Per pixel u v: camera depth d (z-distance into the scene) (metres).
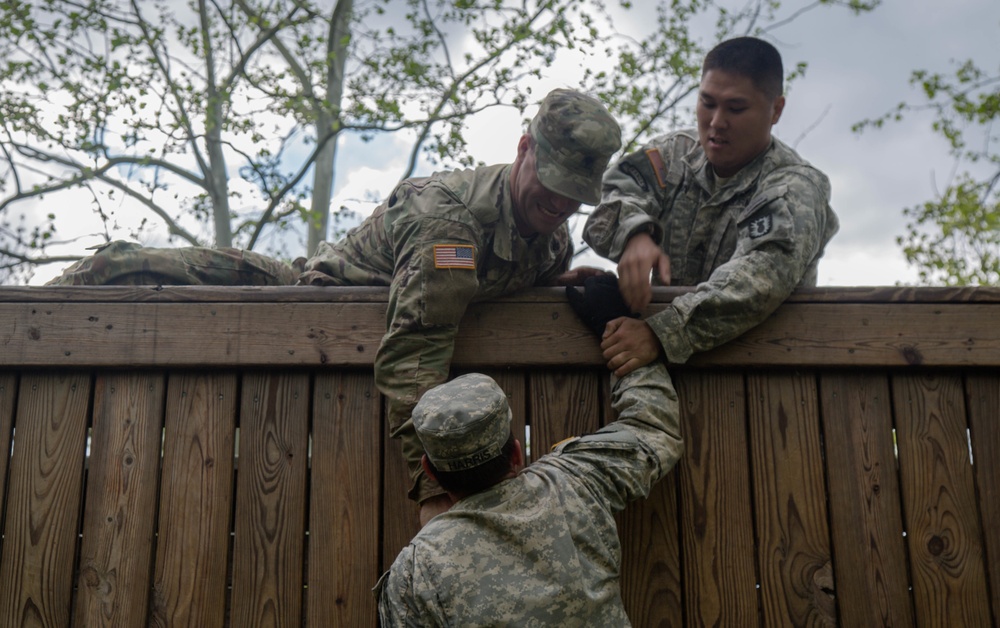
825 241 3.19
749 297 2.75
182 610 2.71
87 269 3.12
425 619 2.09
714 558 2.78
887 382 2.90
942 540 2.79
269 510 2.78
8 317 2.86
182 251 3.25
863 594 2.75
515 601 2.06
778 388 2.89
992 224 10.29
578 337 2.86
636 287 2.77
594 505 2.24
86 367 2.86
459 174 2.73
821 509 2.81
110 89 8.74
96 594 2.72
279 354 2.84
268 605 2.71
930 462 2.84
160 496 2.79
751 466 2.84
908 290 2.91
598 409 2.87
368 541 2.75
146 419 2.85
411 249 2.61
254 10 10.08
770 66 3.05
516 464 2.26
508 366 2.86
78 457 2.82
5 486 2.80
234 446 2.83
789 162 3.16
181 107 9.61
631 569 2.77
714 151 3.12
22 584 2.73
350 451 2.82
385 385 2.56
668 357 2.72
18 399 2.86
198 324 2.86
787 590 2.76
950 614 2.73
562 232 3.01
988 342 2.87
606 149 2.55
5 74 8.94
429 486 2.47
